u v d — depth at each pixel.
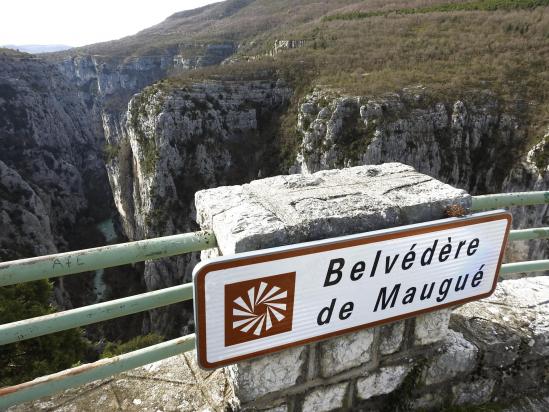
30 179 55.91
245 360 1.70
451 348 2.29
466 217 1.87
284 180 2.05
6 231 37.00
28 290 10.32
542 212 32.59
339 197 1.86
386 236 1.71
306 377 1.95
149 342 18.80
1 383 7.09
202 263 1.43
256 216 1.66
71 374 1.72
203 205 1.90
